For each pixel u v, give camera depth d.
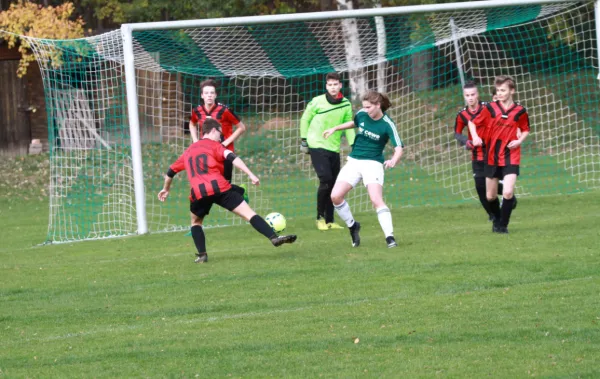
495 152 30.52
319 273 25.61
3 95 82.06
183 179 59.62
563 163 53.53
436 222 36.19
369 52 46.75
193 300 23.00
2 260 32.28
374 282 23.89
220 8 73.31
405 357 16.94
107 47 41.28
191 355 17.83
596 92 65.38
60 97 44.25
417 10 37.88
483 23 43.81
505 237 30.19
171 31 41.84
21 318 22.00
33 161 74.81
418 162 59.12
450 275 24.19
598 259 25.09
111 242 36.06
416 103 69.12
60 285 26.12
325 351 17.64
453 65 74.25
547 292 21.50
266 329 19.56
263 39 44.72
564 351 16.73
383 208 29.45
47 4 78.19
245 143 64.69
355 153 29.67
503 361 16.33
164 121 70.62
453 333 18.39
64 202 52.00
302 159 61.03
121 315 21.81
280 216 32.28
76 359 17.92
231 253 30.58
